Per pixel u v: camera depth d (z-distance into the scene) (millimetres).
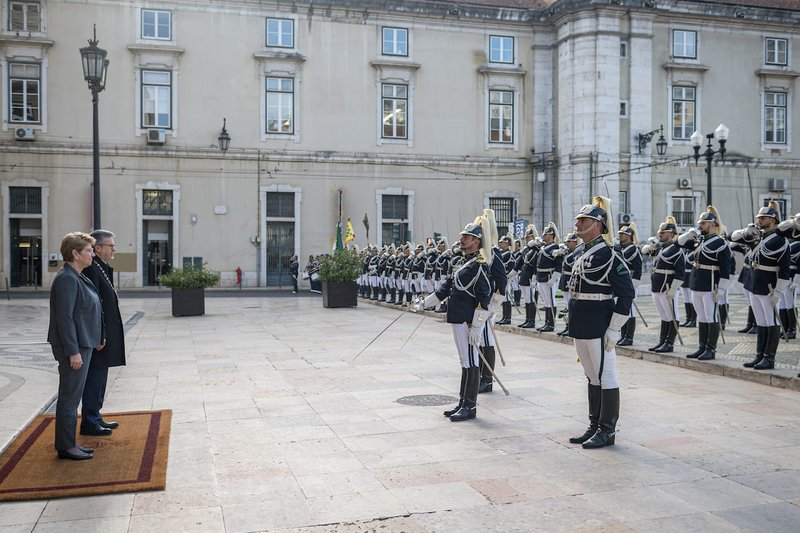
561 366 11172
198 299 20156
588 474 5848
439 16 34469
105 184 31172
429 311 20219
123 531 4738
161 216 32000
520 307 21828
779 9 35625
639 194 33719
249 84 32625
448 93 34781
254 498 5344
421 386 9508
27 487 5477
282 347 13406
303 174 33312
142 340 14500
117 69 31234
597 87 32875
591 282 6762
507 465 6094
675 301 12344
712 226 11062
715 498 5289
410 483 5652
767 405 8336
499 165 35156
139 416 7793
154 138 31141
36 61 30375
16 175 30344
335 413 7980
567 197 33594
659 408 8188
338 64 33625
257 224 32844
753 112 35938
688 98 35062
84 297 6270
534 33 35375
